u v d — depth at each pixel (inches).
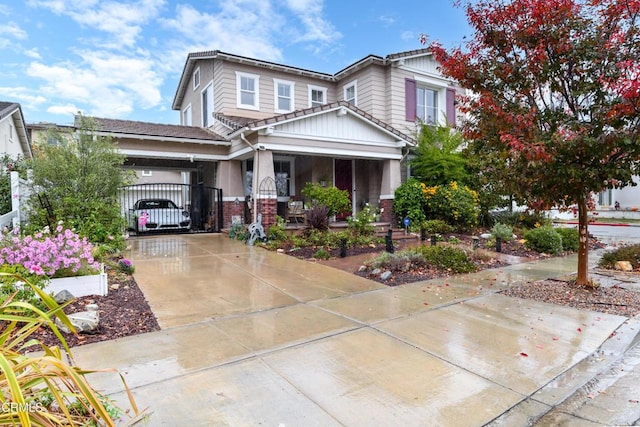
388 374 136.1
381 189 552.7
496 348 159.6
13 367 66.1
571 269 329.4
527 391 126.0
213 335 170.7
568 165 220.8
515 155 216.7
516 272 315.3
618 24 224.4
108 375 131.9
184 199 812.0
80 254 222.4
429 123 608.7
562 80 237.3
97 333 168.7
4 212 349.7
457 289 257.3
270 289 251.0
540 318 197.6
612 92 223.6
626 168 213.3
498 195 547.2
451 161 535.5
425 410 113.9
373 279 282.4
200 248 403.9
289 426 104.9
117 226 355.3
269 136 440.5
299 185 582.9
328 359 147.9
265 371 137.2
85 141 350.9
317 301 226.7
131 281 259.8
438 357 150.6
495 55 250.7
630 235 625.0
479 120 254.5
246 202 553.9
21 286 174.2
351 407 114.9
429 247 345.1
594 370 141.3
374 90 588.4
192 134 527.8
